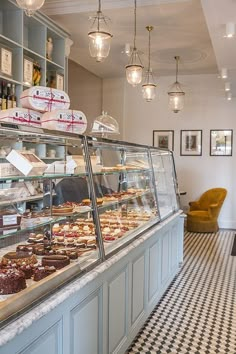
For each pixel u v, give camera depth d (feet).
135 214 11.71
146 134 28.25
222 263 17.01
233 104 26.71
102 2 15.55
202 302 12.29
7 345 4.37
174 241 14.58
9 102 13.79
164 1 14.97
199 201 26.45
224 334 9.98
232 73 19.94
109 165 10.52
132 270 9.12
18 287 5.31
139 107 28.30
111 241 8.75
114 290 7.86
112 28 17.78
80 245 7.72
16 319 4.71
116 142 10.08
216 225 24.98
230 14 12.42
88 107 28.60
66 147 8.87
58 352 5.57
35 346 4.96
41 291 5.45
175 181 16.14
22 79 14.28
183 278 14.82
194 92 27.32
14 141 7.21
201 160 27.45
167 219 13.33
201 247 20.24
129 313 8.93
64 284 5.98
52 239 8.13
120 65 24.63
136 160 12.45
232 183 26.99
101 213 9.89
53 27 16.25
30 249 7.57
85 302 6.44
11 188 7.64
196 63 23.95
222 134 26.99
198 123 27.35
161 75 27.32
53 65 17.01
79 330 6.23
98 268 7.00
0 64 13.19
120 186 11.62
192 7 15.37
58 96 7.89
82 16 16.48
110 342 7.68
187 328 10.34
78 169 8.34
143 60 23.00
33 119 7.58
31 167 7.11
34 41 15.92
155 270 11.51
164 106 27.81
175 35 18.63
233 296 12.85
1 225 7.06
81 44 20.22
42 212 8.28
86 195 8.34
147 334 9.93
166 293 13.10
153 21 16.89
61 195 8.59
